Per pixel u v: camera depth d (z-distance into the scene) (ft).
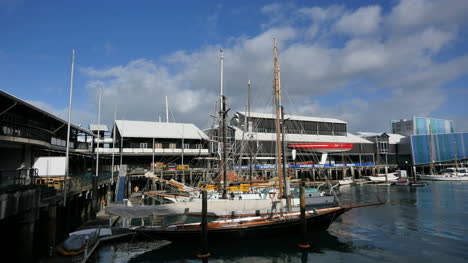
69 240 67.31
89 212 100.27
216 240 81.05
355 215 122.62
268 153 234.99
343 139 307.78
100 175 122.31
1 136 72.38
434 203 151.94
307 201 107.34
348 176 311.06
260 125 262.67
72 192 79.46
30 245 51.26
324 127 307.37
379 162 338.54
